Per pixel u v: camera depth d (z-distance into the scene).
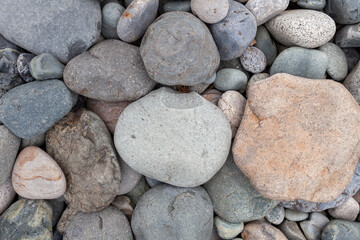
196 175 0.35
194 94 0.36
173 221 0.35
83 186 0.36
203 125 0.35
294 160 0.34
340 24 0.40
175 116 0.35
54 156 0.36
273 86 0.36
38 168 0.35
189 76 0.34
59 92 0.34
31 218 0.36
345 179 0.35
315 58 0.37
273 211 0.41
